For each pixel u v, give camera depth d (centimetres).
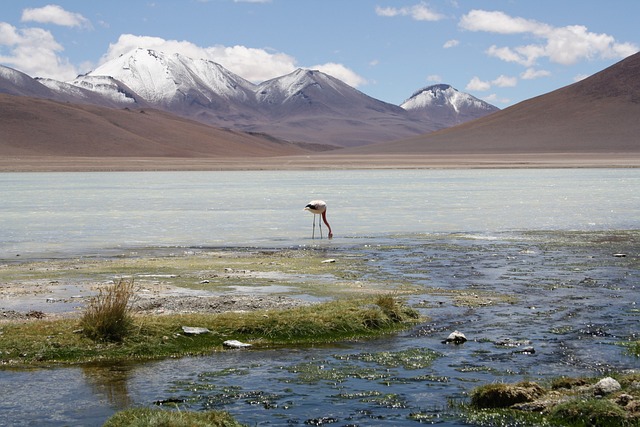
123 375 1134
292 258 2309
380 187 5944
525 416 947
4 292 1723
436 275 2000
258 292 1741
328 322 1390
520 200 4566
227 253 2431
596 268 2103
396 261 2248
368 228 3166
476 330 1390
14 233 2989
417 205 4238
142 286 1805
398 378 1106
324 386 1072
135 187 6075
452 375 1117
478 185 6191
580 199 4634
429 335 1366
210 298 1631
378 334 1380
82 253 2439
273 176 8312
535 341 1302
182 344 1291
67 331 1309
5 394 1045
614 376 1070
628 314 1511
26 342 1253
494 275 2000
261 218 3566
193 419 891
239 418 948
